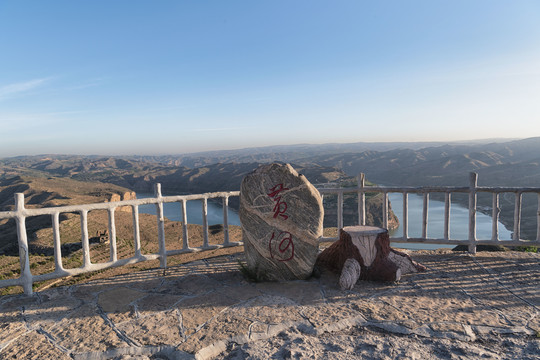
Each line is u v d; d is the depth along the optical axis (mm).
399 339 2943
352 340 2938
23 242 4059
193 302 3814
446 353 2701
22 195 3986
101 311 3625
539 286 4152
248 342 2938
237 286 4316
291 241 4336
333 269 4809
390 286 4230
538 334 2969
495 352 2709
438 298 3828
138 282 4520
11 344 2990
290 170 4359
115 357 2750
